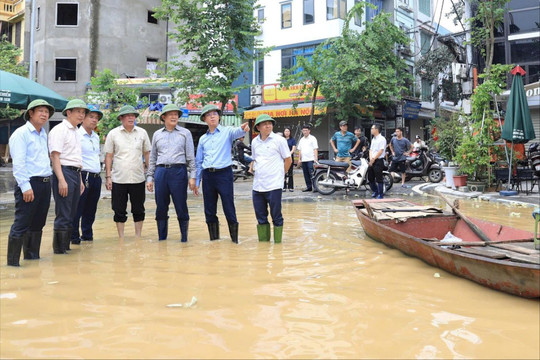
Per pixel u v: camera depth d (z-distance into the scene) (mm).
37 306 3082
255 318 2840
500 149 11602
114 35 27078
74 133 5047
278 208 5477
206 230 6570
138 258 4648
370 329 2666
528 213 7895
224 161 5605
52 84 26422
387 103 22203
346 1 23062
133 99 16891
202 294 3355
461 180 11695
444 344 2455
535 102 15148
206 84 15695
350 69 20062
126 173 5824
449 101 28641
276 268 4172
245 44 16422
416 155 14453
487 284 3488
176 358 2268
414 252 4457
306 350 2367
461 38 25234
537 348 2406
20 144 4285
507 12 21062
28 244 4613
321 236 5867
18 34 31938
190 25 15906
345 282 3691
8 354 2314
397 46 24812
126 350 2363
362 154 13117
